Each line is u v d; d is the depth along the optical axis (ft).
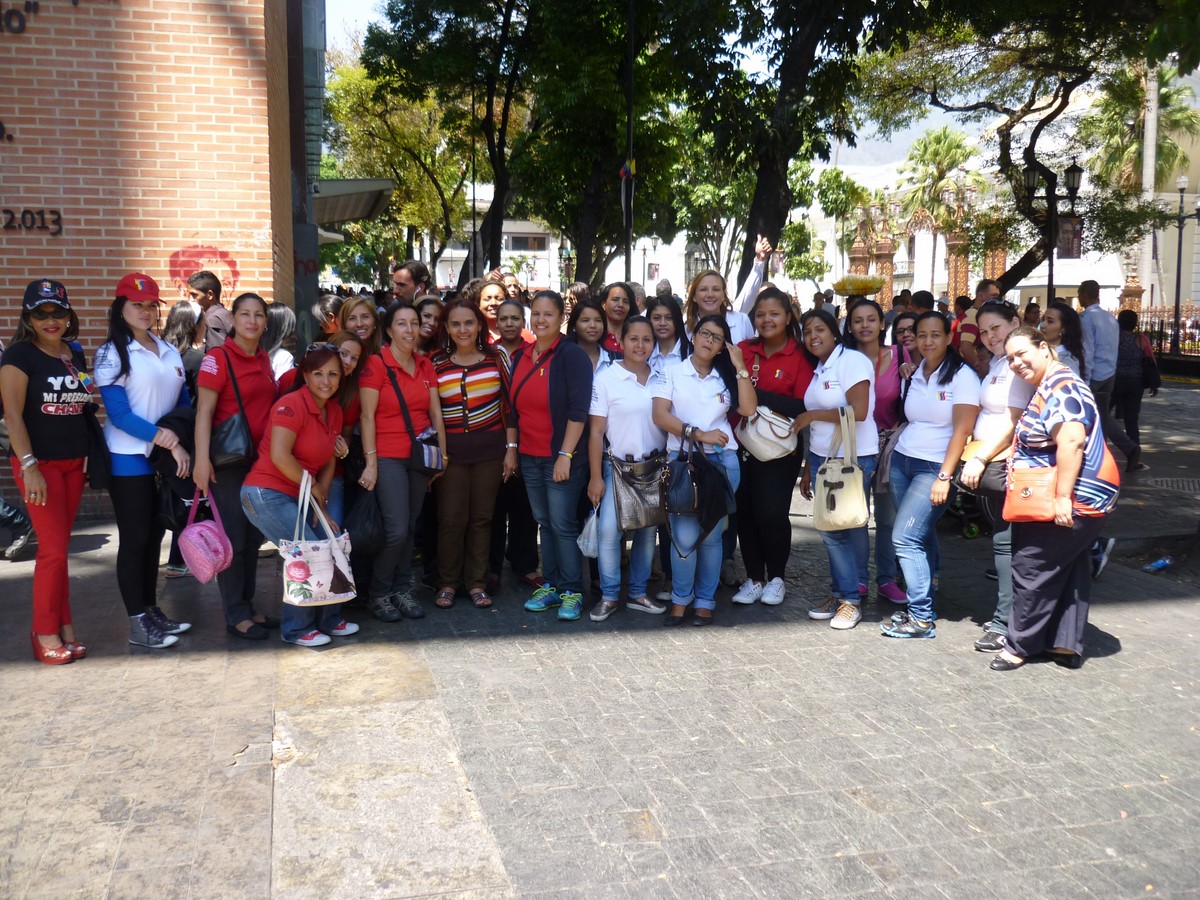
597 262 86.28
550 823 11.86
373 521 18.51
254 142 27.86
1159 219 85.30
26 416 16.19
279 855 11.12
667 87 64.13
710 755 13.65
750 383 19.45
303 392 17.24
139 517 17.24
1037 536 16.53
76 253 27.17
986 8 50.70
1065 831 11.77
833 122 49.57
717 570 19.48
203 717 14.65
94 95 26.86
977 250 90.63
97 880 10.59
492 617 19.84
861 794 12.60
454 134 99.81
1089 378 35.60
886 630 18.66
